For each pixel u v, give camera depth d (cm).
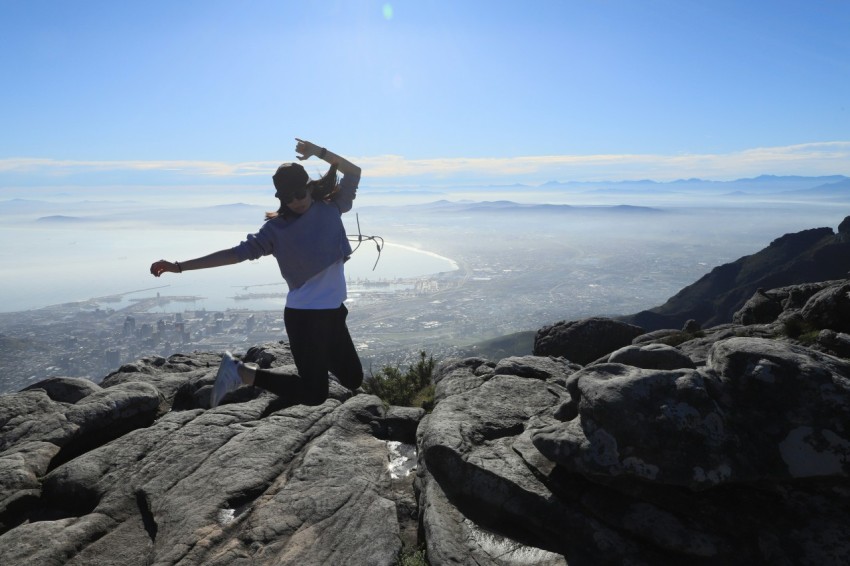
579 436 453
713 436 418
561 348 1700
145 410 762
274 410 758
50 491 566
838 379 430
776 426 424
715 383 454
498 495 472
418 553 455
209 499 520
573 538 427
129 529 500
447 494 507
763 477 409
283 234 454
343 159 488
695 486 407
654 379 447
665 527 408
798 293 1546
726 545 391
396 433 702
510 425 574
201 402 790
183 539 464
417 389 1084
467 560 423
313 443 637
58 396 789
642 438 421
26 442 651
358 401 749
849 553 369
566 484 460
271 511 500
